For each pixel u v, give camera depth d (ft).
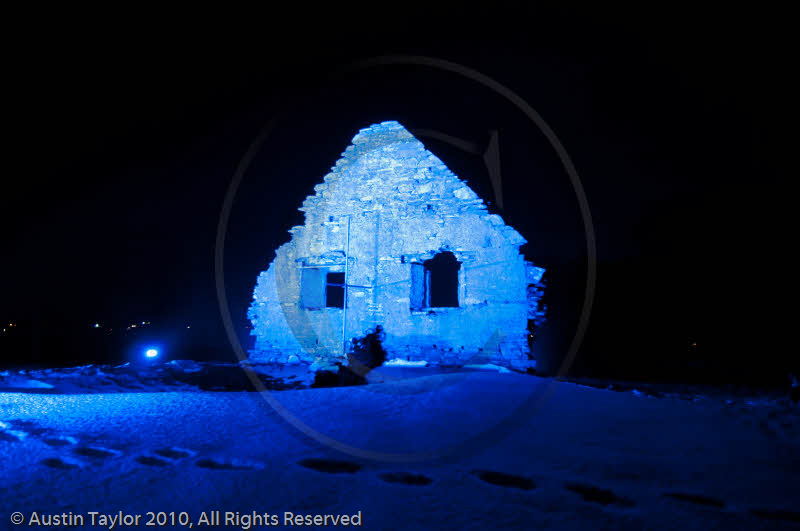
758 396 29.45
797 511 7.35
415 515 7.10
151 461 9.32
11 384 21.35
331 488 8.13
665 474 9.09
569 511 7.30
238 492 7.86
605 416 13.76
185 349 59.52
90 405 14.69
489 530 6.62
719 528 6.78
